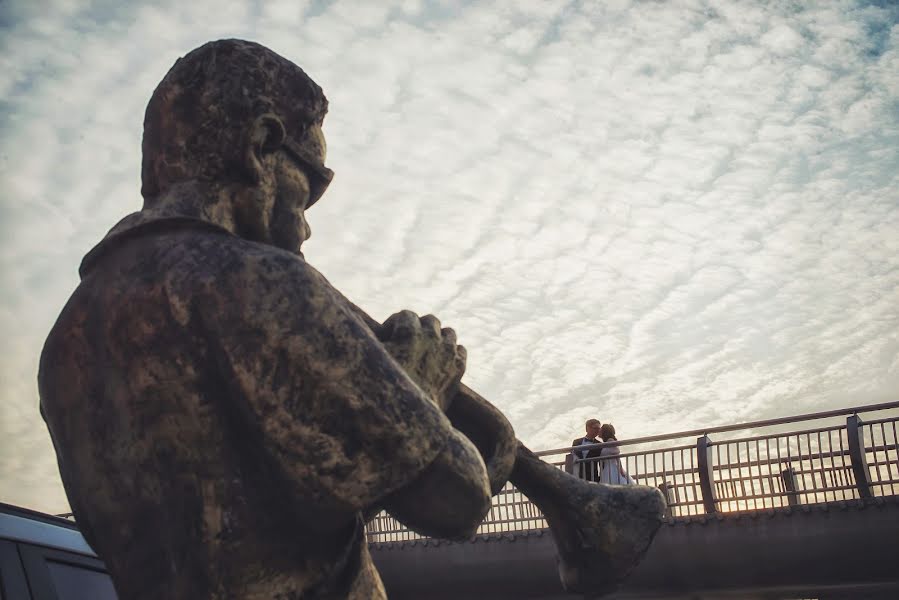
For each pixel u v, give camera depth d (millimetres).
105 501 1719
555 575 12164
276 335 1592
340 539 1696
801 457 11812
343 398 1572
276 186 1868
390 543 13289
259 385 1570
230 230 1816
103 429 1721
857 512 11188
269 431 1556
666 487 12469
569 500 1925
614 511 1935
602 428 13656
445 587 12648
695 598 11742
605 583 1955
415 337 1804
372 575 1772
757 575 11680
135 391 1666
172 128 1850
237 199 1824
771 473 11961
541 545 12328
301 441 1554
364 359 1611
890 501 11070
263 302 1616
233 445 1641
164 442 1646
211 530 1602
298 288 1643
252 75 1860
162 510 1666
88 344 1757
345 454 1562
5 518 2586
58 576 2617
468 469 1642
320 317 1623
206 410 1633
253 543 1612
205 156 1825
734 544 11719
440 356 1840
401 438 1578
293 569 1642
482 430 1925
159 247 1730
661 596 12086
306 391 1577
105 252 1819
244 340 1593
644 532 1942
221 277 1645
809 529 11352
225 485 1622
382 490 1574
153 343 1658
